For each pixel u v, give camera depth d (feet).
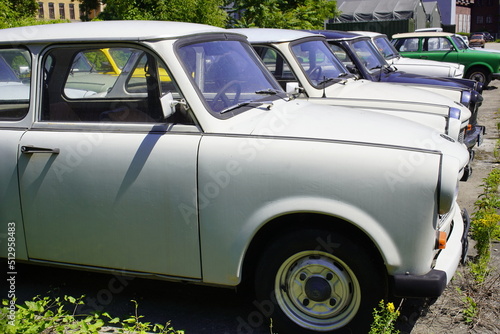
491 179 16.85
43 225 11.97
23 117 12.23
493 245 16.33
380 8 108.47
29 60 12.23
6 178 12.00
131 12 44.27
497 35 258.98
